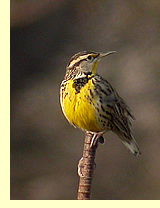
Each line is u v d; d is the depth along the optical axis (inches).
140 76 568.7
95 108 266.2
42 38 645.3
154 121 531.5
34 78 601.0
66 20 660.1
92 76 272.7
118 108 276.2
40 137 533.6
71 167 502.6
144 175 488.1
